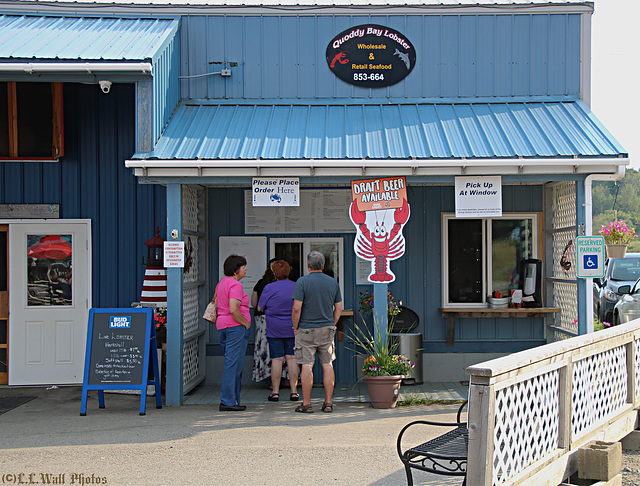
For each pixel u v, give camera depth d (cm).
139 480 498
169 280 780
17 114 927
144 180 775
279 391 877
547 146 775
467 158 753
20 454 568
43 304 932
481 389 368
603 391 544
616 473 478
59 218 935
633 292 1302
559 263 895
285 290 805
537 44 934
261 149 782
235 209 944
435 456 409
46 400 823
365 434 632
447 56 939
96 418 714
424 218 943
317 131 838
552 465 437
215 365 932
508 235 946
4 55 763
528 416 420
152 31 881
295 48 943
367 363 773
